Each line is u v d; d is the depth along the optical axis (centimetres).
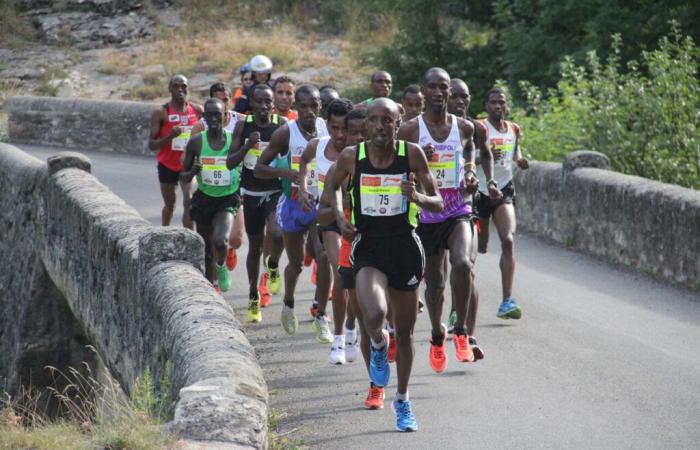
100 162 4494
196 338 1195
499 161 2031
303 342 1923
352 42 6581
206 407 945
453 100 1859
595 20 4675
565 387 1600
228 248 2295
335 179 1377
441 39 5612
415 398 1565
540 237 2941
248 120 2066
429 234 1614
